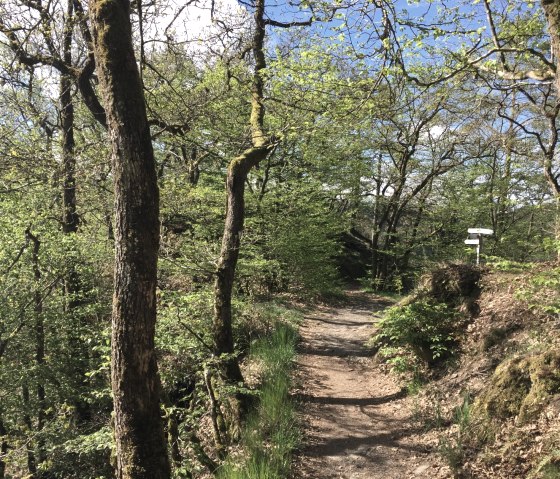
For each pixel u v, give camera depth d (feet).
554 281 17.08
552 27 13.80
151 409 12.03
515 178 61.98
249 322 33.94
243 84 30.76
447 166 66.13
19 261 33.24
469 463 15.83
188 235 38.83
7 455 29.32
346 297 58.39
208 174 51.29
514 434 15.80
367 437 19.66
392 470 16.93
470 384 20.65
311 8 20.08
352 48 23.03
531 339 20.36
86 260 34.35
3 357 32.63
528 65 27.58
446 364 23.59
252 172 49.01
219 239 40.57
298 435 19.35
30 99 33.09
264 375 24.88
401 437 19.34
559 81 13.85
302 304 48.29
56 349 33.76
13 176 29.43
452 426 18.58
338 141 51.55
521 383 17.22
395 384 25.36
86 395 32.68
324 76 26.25
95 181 31.35
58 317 32.91
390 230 72.84
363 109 23.77
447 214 72.69
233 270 22.99
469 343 23.68
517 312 22.85
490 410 17.42
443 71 21.97
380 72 18.94
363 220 86.02
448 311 25.68
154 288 12.12
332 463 17.75
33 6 26.94
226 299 22.53
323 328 39.45
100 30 11.49
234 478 15.40
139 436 11.82
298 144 50.44
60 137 35.86
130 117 11.63
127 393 11.80
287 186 50.42
